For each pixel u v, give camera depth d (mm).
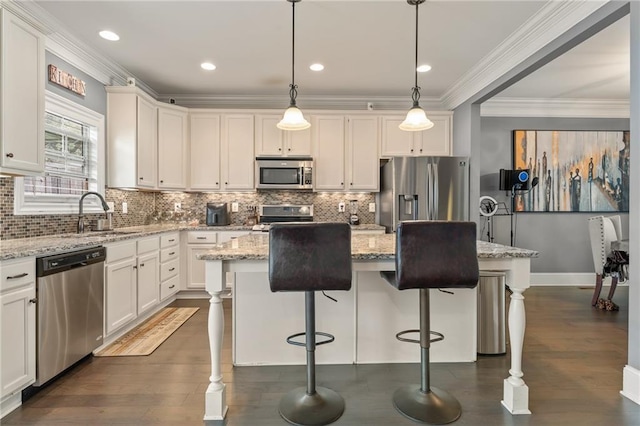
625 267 3479
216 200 4547
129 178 3502
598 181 4668
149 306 3232
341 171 4305
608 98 4551
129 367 2291
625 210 4664
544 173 4664
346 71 3627
